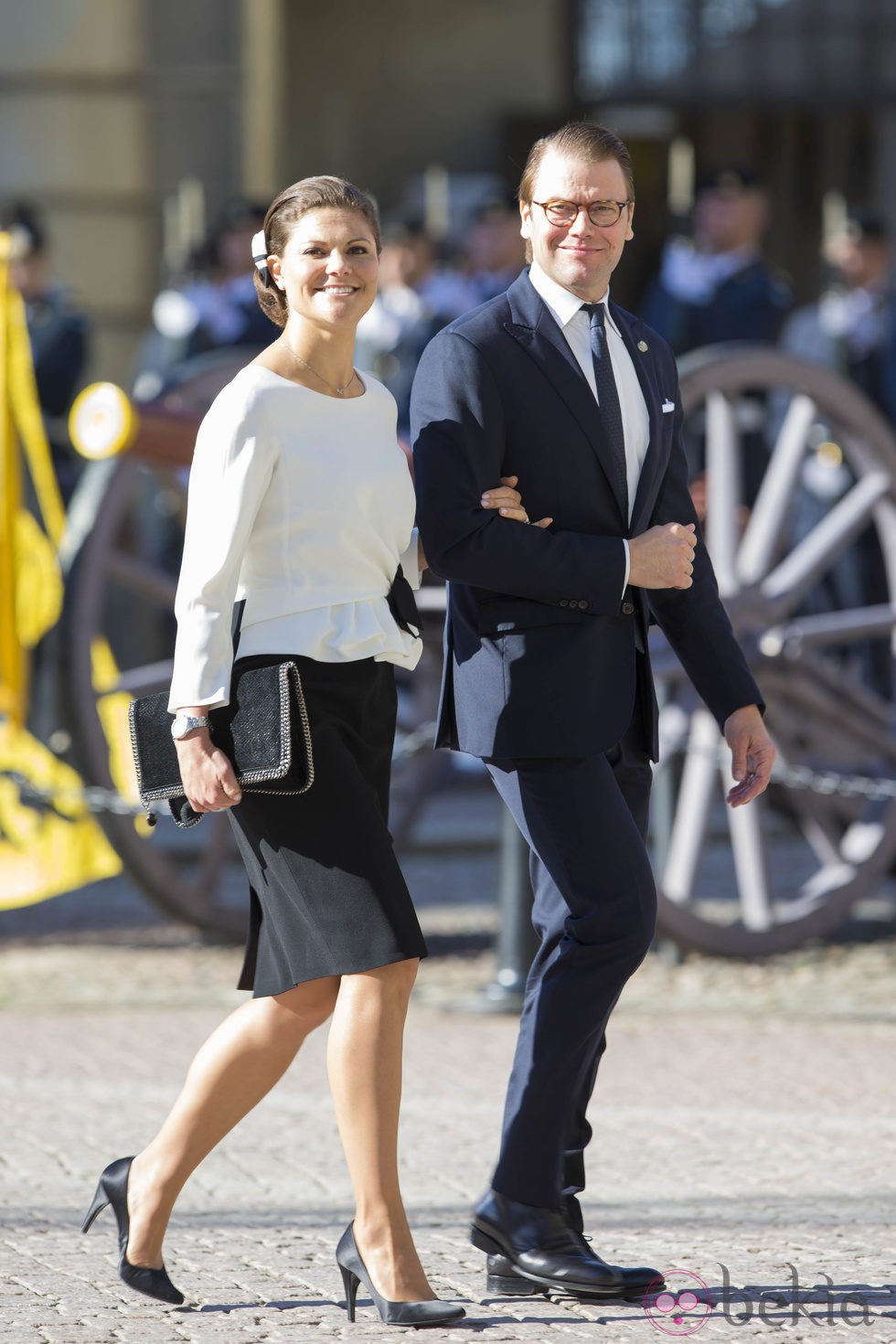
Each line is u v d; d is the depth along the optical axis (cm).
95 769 2386
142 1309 1270
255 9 3947
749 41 4756
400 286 3431
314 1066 1983
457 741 1348
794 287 4769
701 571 1388
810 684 2500
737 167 3325
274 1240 1437
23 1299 1290
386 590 1281
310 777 1200
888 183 4728
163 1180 1259
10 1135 1723
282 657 1233
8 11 3831
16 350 2523
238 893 2841
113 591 3269
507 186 4609
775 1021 2200
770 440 3077
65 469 2866
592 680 1305
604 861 1284
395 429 1294
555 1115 1288
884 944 2620
